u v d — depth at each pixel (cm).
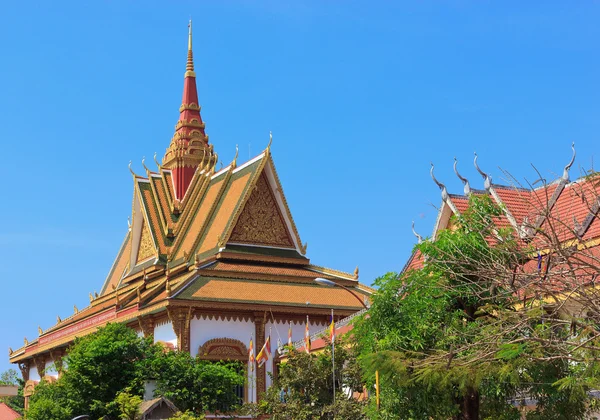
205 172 7706
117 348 4794
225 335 5978
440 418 2444
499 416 2422
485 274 1902
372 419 2673
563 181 3225
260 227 6706
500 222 3138
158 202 7625
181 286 5984
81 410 4694
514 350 1808
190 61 8269
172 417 3872
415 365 2206
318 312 6216
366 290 6569
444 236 2470
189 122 8012
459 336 2261
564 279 1775
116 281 9119
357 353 3128
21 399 9019
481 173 3562
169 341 5931
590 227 2777
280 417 3875
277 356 6075
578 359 1725
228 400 4906
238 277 6297
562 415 2212
